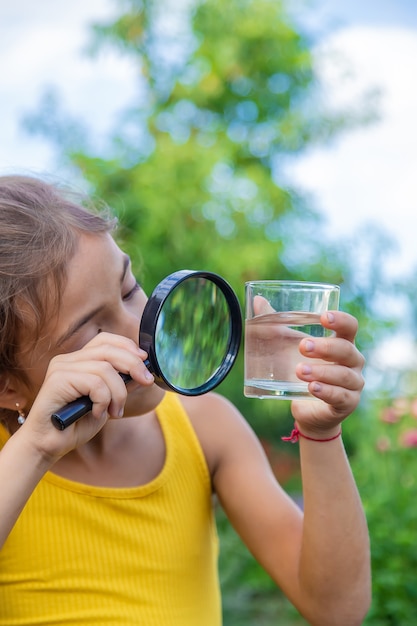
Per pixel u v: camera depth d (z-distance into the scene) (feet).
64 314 2.87
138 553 3.08
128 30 12.15
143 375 2.74
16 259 2.87
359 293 10.85
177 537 3.14
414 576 5.89
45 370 2.93
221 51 12.05
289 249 11.35
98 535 3.07
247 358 2.81
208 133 11.91
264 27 12.23
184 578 3.13
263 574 7.18
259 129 12.20
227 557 7.39
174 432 3.28
